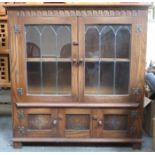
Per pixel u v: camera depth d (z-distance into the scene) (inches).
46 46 77.0
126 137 81.0
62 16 74.5
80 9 73.8
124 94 78.7
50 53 77.4
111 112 79.4
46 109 79.6
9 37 76.0
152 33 113.0
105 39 76.3
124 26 75.2
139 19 74.2
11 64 77.5
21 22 75.0
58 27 75.7
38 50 77.4
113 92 79.0
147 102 92.7
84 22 74.5
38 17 74.5
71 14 74.3
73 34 75.4
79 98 78.8
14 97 79.2
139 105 78.6
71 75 77.9
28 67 78.2
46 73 78.5
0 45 101.0
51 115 80.0
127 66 77.5
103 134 80.8
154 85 88.8
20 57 77.2
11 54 77.0
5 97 109.2
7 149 81.8
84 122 80.4
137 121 79.9
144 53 76.0
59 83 78.8
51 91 79.4
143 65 76.7
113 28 75.5
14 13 74.5
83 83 78.0
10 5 73.3
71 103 78.9
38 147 83.3
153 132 81.8
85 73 77.9
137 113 79.3
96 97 78.5
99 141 80.9
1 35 100.2
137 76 77.4
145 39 75.2
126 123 80.3
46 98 79.0
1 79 103.7
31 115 80.2
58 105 78.8
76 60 76.6
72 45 76.0
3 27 99.7
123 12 73.9
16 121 80.7
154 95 88.5
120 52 76.9
